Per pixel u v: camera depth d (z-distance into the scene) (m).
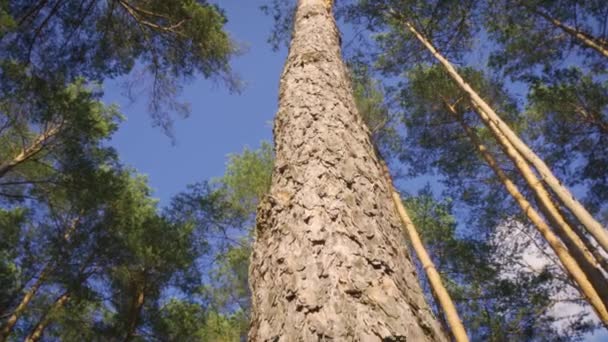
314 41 3.24
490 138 10.58
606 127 9.27
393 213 1.89
